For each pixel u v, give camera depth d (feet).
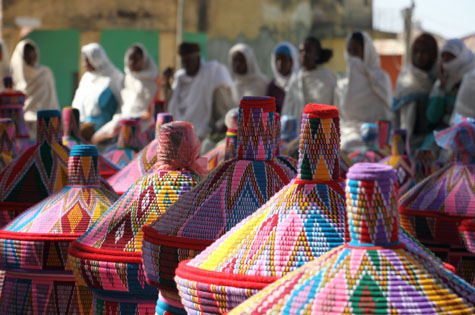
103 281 10.84
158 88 47.78
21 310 12.71
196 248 9.15
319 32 99.19
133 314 10.89
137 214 11.36
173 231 9.47
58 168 15.14
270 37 90.43
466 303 6.18
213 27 88.43
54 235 12.48
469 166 14.98
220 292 7.64
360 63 42.29
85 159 13.44
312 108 8.37
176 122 12.18
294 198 8.29
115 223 11.32
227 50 88.63
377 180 6.24
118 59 87.04
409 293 6.08
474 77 37.47
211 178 9.88
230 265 7.93
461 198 14.42
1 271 14.48
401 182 22.86
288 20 92.99
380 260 6.23
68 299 12.56
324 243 7.85
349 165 18.78
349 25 101.30
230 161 10.00
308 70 43.45
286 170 10.04
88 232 11.55
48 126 15.40
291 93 43.83
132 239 11.03
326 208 8.11
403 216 14.79
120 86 49.73
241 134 9.97
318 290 6.15
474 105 37.47
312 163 8.37
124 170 18.03
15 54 50.60
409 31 94.38
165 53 86.43
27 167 15.16
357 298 6.05
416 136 41.78
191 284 7.86
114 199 13.56
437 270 6.36
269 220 8.21
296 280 6.36
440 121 40.65
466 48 40.40
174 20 86.17
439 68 40.63
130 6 85.56
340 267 6.26
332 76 43.24
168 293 9.50
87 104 48.80
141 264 10.66
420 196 14.87
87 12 85.25
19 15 83.25
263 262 7.84
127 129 24.45
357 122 42.01
